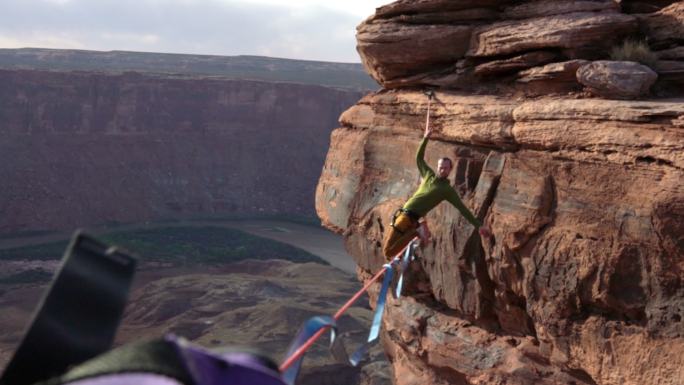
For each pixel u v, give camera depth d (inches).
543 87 557.0
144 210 5964.6
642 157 456.8
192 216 6151.6
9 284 3902.6
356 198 700.7
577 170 498.3
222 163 6624.0
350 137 736.3
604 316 482.6
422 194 506.9
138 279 4229.8
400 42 642.8
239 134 6796.3
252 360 37.4
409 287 643.5
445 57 631.8
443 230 590.9
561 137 503.8
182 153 6476.4
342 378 2293.3
